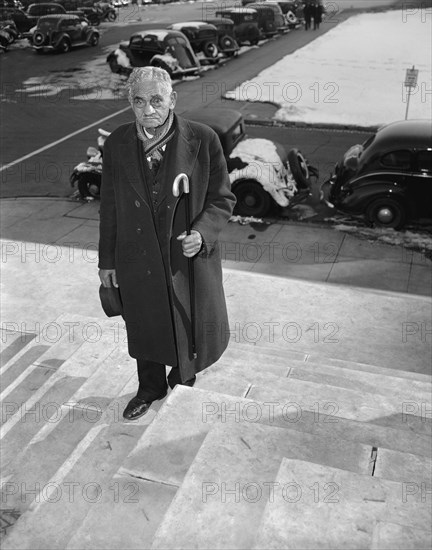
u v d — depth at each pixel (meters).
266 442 2.51
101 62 24.45
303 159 10.97
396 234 9.58
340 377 4.26
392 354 5.98
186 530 2.10
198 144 2.97
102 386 3.92
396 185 9.46
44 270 7.75
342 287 7.23
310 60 23.03
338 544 1.89
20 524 2.73
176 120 2.94
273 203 10.16
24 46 28.38
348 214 10.06
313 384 3.81
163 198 2.99
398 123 10.17
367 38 26.17
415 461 2.44
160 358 3.34
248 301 6.92
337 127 15.58
